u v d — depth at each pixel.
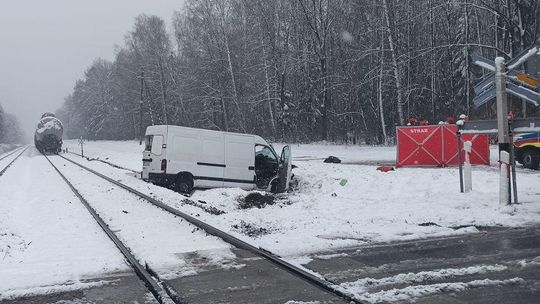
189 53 54.41
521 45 30.78
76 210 12.45
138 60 68.06
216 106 51.91
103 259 7.39
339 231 8.81
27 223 10.83
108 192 16.03
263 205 14.23
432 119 40.78
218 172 17.53
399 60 38.50
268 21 46.25
